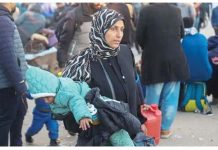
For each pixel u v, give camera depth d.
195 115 7.42
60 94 3.41
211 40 7.64
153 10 5.91
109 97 3.57
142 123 3.92
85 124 3.34
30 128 6.02
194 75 7.17
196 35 6.98
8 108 4.52
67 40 6.32
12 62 4.31
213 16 7.67
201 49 6.94
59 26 6.52
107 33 3.50
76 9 6.40
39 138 6.33
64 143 6.13
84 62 3.57
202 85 7.43
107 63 3.60
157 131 5.09
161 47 5.91
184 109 7.58
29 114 7.55
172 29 5.93
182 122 7.03
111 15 3.50
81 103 3.38
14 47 4.42
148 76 5.98
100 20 3.52
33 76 3.43
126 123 3.47
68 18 6.30
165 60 5.92
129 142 3.51
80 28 6.27
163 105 6.14
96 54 3.57
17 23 9.94
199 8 13.69
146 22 5.94
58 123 6.46
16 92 4.48
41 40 10.10
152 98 6.05
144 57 6.02
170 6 5.97
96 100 3.43
